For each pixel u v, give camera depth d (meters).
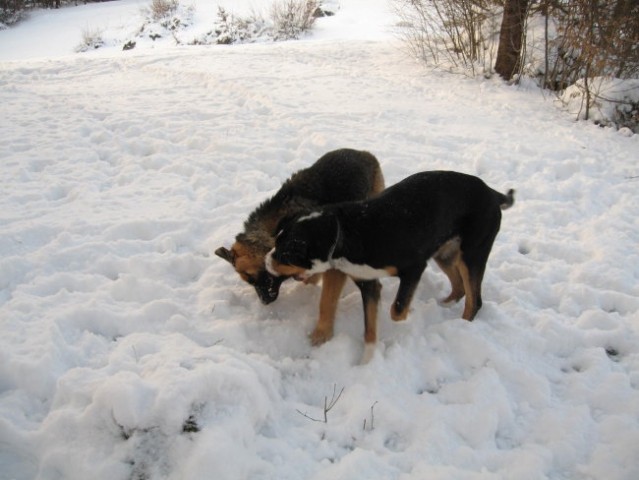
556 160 7.64
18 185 5.90
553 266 5.06
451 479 2.76
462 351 3.86
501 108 10.36
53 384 3.19
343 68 13.11
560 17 11.10
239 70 12.20
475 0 12.56
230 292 4.34
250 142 7.46
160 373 3.08
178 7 26.89
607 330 4.14
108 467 2.71
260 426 3.10
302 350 3.92
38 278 4.29
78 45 24.33
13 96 9.40
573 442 3.12
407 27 17.69
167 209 5.60
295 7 23.31
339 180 4.62
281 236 3.80
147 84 10.93
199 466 2.62
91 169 6.46
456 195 3.94
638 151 8.37
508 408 3.35
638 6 9.72
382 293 4.52
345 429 3.17
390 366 3.67
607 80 9.91
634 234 5.71
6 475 2.79
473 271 4.11
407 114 9.45
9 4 29.12
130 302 4.14
